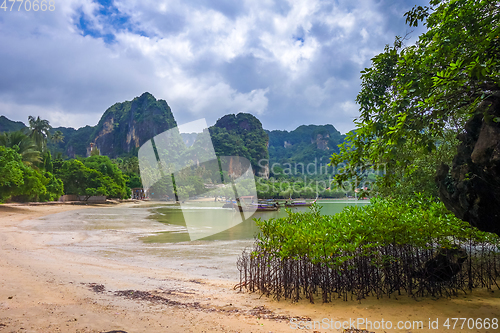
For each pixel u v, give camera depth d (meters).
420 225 4.86
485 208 3.71
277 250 5.43
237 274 8.08
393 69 4.71
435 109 3.52
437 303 4.43
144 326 3.65
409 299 4.66
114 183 65.38
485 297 4.63
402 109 3.87
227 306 4.64
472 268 5.37
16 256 9.53
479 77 2.87
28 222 23.00
